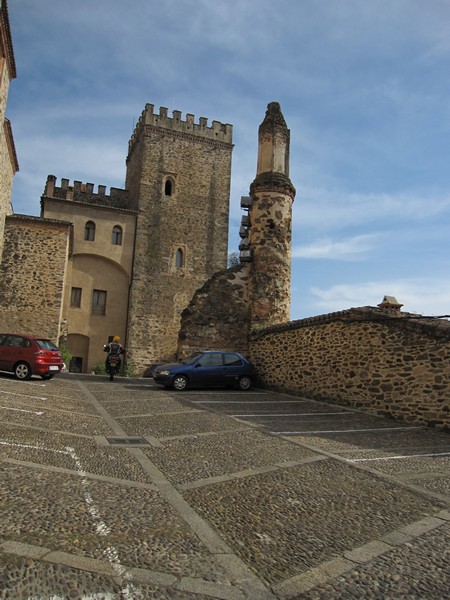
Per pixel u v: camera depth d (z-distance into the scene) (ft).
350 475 19.84
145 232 117.39
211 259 122.42
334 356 43.86
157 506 15.28
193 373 50.75
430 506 16.42
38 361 48.37
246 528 14.03
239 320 62.80
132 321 111.86
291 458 22.29
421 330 35.09
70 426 26.55
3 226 77.36
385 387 37.52
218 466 20.35
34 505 14.26
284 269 63.10
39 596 9.83
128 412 33.71
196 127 127.13
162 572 11.16
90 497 15.44
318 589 10.87
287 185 64.90
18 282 80.28
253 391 52.26
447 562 12.30
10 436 22.38
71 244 100.37
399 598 10.60
